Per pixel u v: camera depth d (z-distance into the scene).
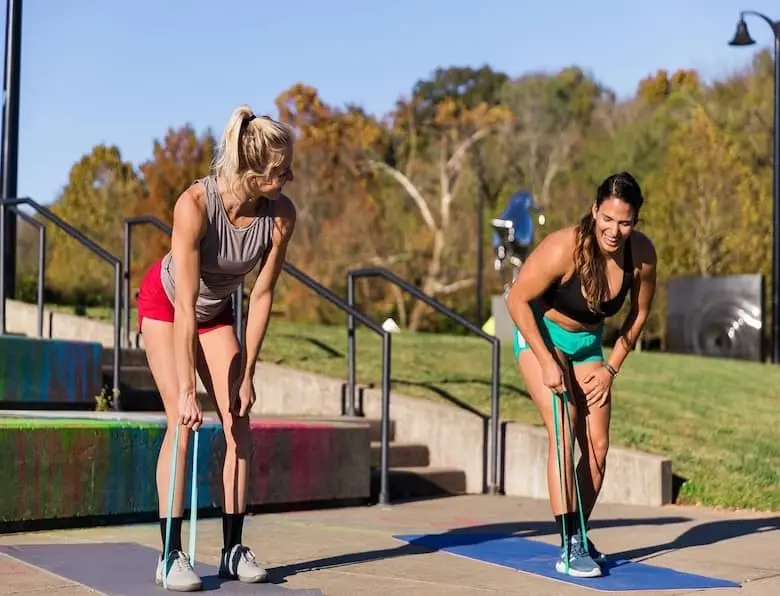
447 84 59.97
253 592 4.21
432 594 4.51
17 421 5.66
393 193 44.50
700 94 42.12
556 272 4.74
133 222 9.75
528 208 23.94
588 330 4.96
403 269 37.88
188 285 4.10
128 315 9.77
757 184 33.66
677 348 19.42
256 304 4.35
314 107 45.53
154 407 8.64
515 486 8.15
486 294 38.62
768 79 38.03
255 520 6.49
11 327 11.98
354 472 7.34
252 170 4.04
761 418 9.52
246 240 4.20
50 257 33.38
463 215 40.03
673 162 33.56
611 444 8.32
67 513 5.78
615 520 6.85
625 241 4.71
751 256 31.92
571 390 4.99
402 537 5.95
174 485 4.27
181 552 4.32
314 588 4.46
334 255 37.38
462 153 43.25
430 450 8.62
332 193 41.16
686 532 6.38
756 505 7.28
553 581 4.82
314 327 13.17
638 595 4.58
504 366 10.68
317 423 7.18
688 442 8.56
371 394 9.06
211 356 4.42
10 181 11.91
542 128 47.94
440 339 12.45
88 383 8.30
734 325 18.50
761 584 4.88
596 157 43.25
